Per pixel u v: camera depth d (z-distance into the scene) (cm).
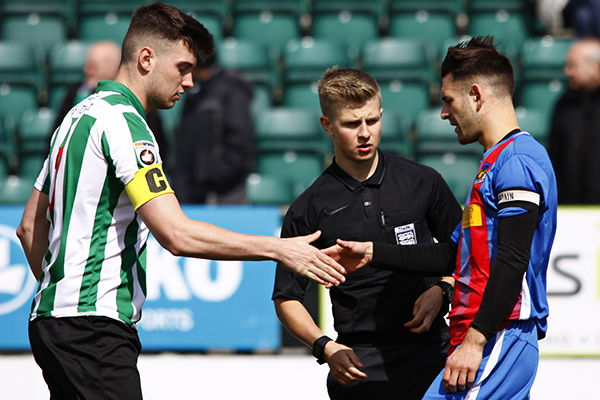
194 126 2122
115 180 1017
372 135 1155
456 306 1043
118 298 1027
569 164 2083
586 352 1831
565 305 1838
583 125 2078
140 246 1052
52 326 1015
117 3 3025
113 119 1016
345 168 1200
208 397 1886
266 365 1883
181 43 1055
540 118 2534
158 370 1884
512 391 1015
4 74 2780
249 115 2152
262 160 2508
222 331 1889
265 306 1889
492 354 1003
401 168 1212
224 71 2156
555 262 1841
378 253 1121
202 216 1894
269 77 2789
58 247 1027
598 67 2069
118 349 1021
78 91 2091
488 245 1011
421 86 2734
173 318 1891
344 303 1200
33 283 1894
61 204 1030
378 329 1188
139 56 1053
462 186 2441
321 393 1878
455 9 3022
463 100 1057
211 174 2114
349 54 2827
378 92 1163
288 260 1008
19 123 2652
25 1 3041
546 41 2769
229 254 999
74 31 3088
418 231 1195
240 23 3000
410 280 1189
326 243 1201
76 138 1025
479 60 1047
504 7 3003
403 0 3019
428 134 2511
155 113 2081
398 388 1185
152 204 993
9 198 2347
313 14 3014
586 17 2752
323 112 1190
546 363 1838
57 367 1014
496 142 1045
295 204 1212
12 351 1922
